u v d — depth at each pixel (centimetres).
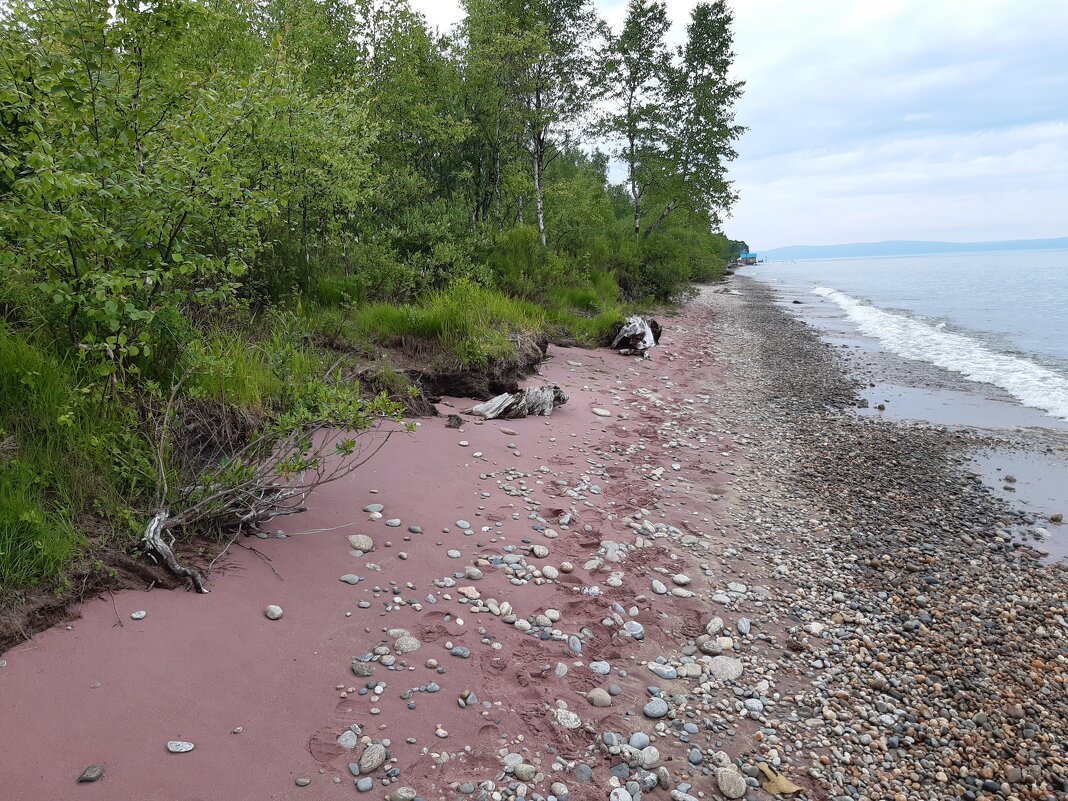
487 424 841
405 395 802
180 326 507
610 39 2430
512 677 393
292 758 303
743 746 369
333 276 1055
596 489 709
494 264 1541
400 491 600
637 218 2973
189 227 529
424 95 1488
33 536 350
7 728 273
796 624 502
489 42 1655
